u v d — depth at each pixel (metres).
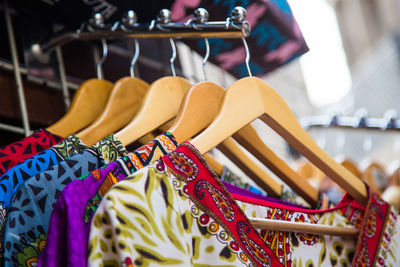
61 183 0.73
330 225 0.96
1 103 1.09
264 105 0.82
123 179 0.63
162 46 1.53
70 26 1.13
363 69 4.21
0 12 1.13
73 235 0.61
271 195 1.04
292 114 0.86
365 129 1.40
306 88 2.16
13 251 0.67
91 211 0.65
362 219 0.98
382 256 0.93
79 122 0.93
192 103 0.83
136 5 1.06
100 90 0.98
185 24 0.92
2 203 0.72
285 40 1.16
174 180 0.69
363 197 0.95
